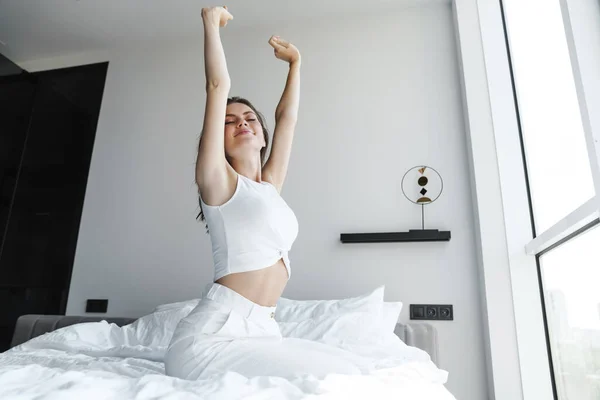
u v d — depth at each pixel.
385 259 2.75
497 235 2.53
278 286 1.35
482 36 2.88
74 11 3.38
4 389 0.68
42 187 3.59
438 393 1.05
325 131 3.08
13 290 3.38
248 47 3.43
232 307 1.21
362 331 2.16
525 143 2.62
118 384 0.74
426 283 2.66
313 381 0.79
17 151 3.71
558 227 1.92
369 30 3.24
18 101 3.77
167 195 3.26
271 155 1.73
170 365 1.14
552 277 2.23
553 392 2.25
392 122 3.00
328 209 2.92
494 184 2.61
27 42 3.75
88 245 3.29
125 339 2.21
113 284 3.15
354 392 0.81
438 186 2.81
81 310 3.15
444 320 2.58
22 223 3.53
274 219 1.32
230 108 1.60
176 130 3.41
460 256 2.67
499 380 2.31
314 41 3.31
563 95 1.99
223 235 1.28
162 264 3.11
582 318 1.85
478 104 2.76
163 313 2.32
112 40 3.69
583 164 1.79
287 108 1.79
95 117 3.65
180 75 3.55
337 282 2.78
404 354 2.02
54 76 3.89
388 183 2.89
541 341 2.33
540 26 2.29
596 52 1.51
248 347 1.10
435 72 3.04
